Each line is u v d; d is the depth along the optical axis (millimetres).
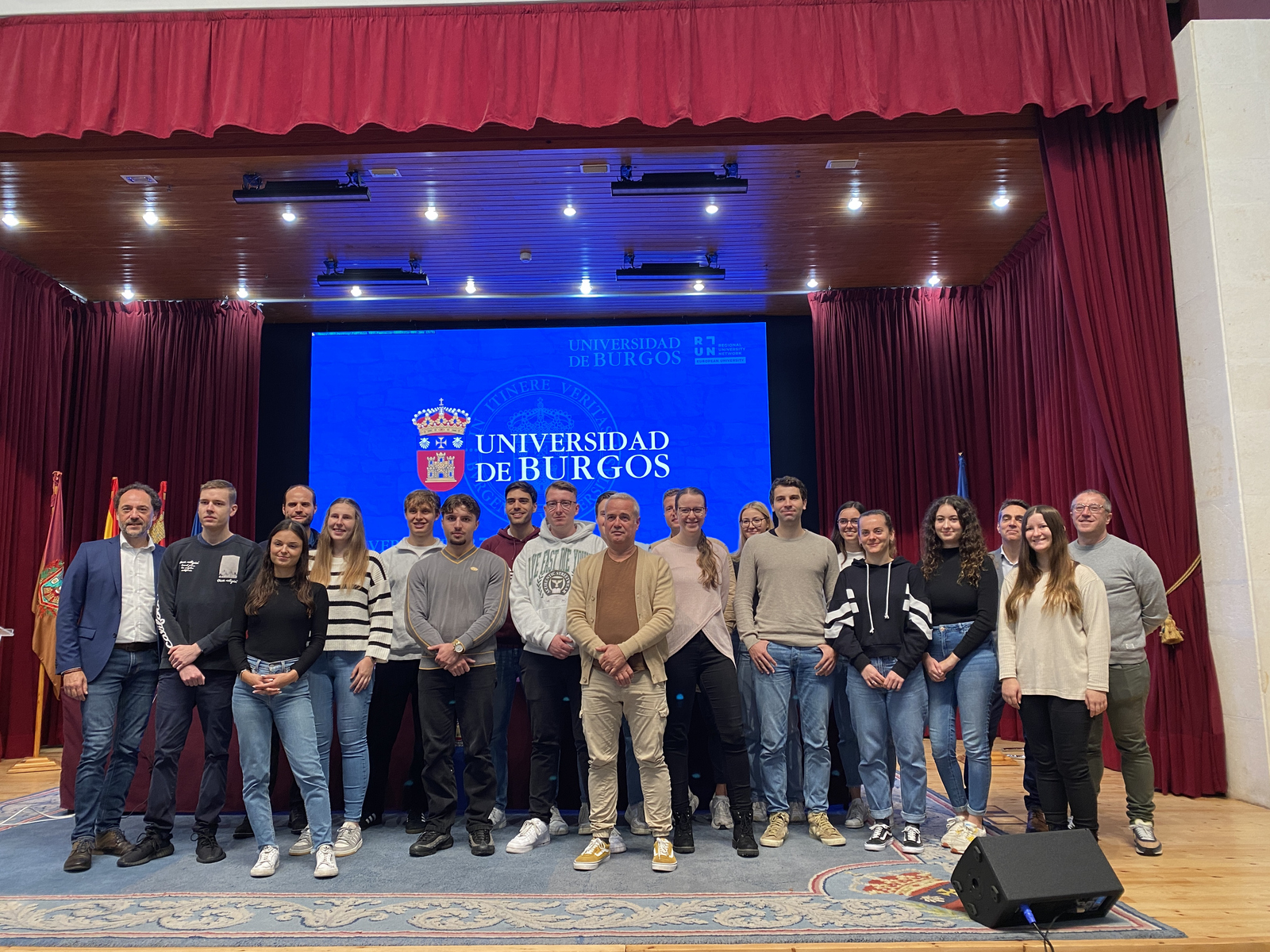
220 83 4957
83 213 6227
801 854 3416
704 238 6867
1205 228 4688
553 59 4953
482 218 6441
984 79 4887
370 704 3902
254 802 3266
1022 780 5051
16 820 4273
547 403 8172
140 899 2938
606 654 3256
